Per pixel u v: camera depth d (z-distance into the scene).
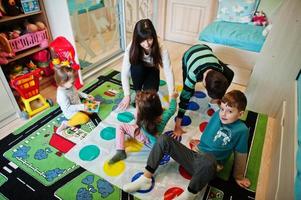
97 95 2.04
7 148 1.52
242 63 2.15
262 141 1.60
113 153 1.48
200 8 2.85
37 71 1.81
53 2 1.86
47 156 1.46
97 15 2.68
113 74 2.37
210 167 1.07
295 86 1.51
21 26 1.95
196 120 1.75
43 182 1.31
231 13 2.58
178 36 3.19
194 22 2.98
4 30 1.87
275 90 1.74
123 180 1.32
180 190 1.27
